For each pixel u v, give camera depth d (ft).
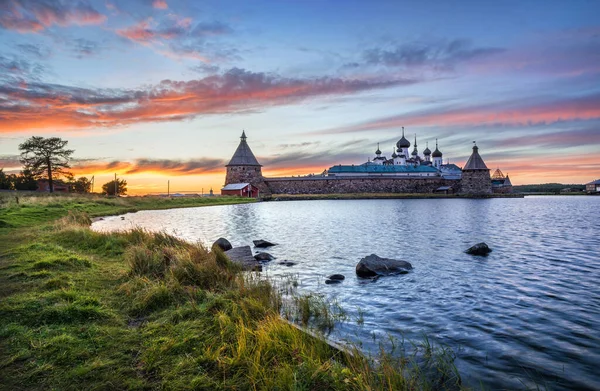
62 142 232.12
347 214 138.21
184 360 16.19
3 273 28.71
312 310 27.45
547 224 99.66
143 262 31.71
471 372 18.81
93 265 33.76
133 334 18.86
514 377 18.42
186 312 21.88
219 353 16.66
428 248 60.59
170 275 28.55
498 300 31.89
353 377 14.92
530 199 288.71
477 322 26.45
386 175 387.96
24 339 17.21
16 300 21.57
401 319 26.94
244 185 292.40
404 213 142.72
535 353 21.26
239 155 333.83
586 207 180.34
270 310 23.04
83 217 82.17
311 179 340.39
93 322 19.90
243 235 77.87
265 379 14.57
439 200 272.72
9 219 75.36
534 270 43.98
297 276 40.57
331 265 46.80
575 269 44.68
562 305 30.55
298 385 14.26
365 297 32.60
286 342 18.29
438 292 34.37
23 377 14.32
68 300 22.17
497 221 108.47
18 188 252.42
